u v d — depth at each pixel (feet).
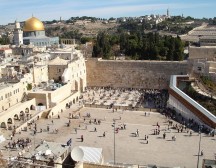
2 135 281.13
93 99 424.87
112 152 255.70
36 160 145.38
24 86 376.68
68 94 414.62
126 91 464.65
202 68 417.90
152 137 288.92
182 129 305.12
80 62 466.70
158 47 563.07
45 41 649.61
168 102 381.81
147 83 469.98
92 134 295.89
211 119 301.22
